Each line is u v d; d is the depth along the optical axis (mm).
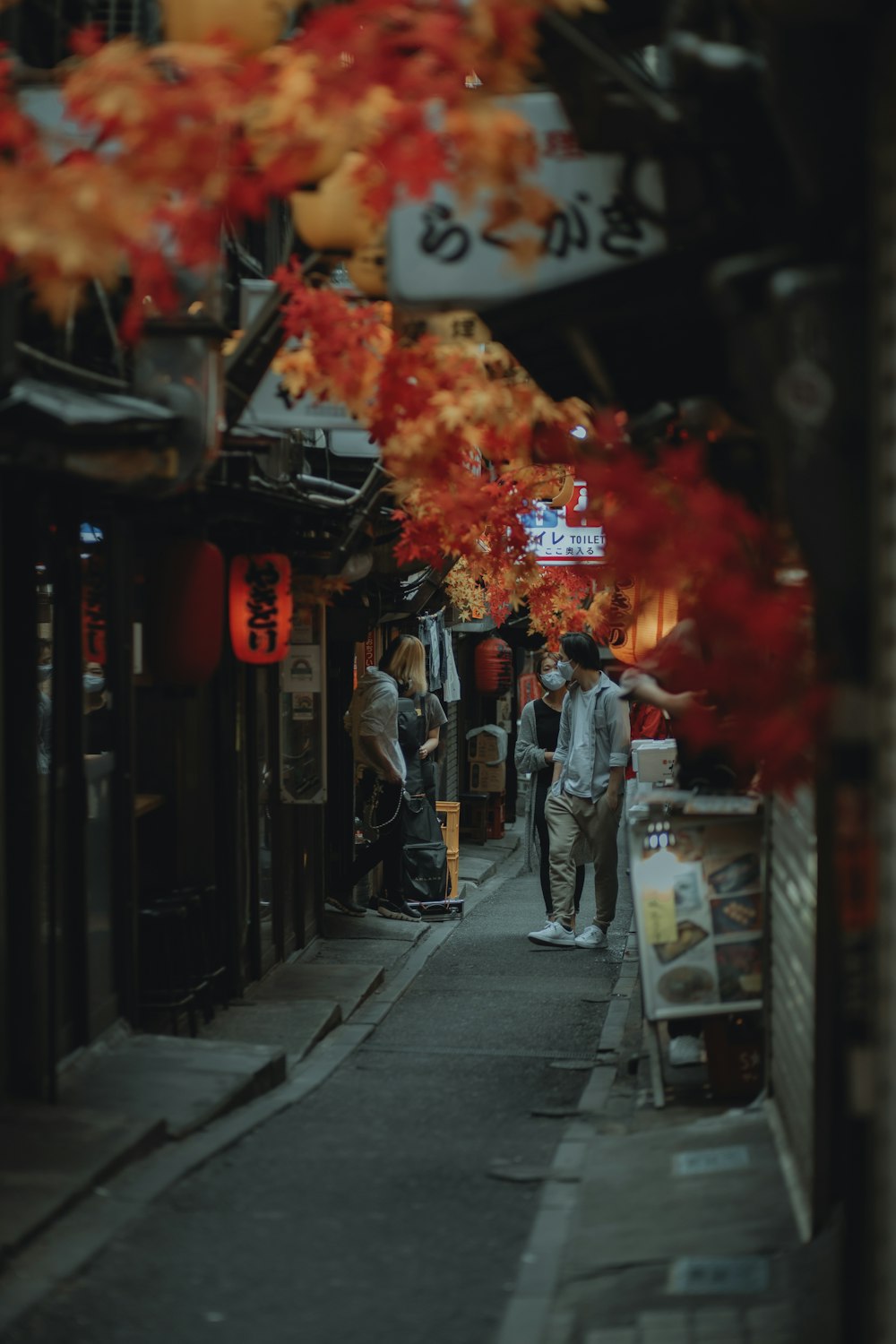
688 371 6926
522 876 22688
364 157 7340
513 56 5590
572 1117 9391
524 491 12641
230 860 12484
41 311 8000
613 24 6285
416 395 9086
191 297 8086
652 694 9320
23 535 8242
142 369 8148
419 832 18109
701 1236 6656
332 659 17969
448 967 15008
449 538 13039
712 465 7137
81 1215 7055
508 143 5766
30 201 5848
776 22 4168
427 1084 10445
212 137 5977
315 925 16078
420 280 6961
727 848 8898
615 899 15867
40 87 7609
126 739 10188
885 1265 4254
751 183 5547
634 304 6254
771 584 5566
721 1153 7766
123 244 6137
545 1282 6344
